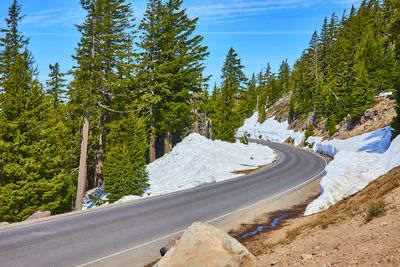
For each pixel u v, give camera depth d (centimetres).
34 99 2036
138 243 860
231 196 1559
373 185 1049
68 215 1228
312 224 866
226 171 2555
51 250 793
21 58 2091
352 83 4384
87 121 2212
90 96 2108
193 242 570
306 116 6272
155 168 3259
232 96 4816
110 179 2470
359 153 1725
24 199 1895
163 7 3303
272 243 783
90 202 2742
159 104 3497
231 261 539
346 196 1115
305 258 527
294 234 791
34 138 2020
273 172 2441
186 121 4131
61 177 2089
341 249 521
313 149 4841
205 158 2916
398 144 1419
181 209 1291
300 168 2669
